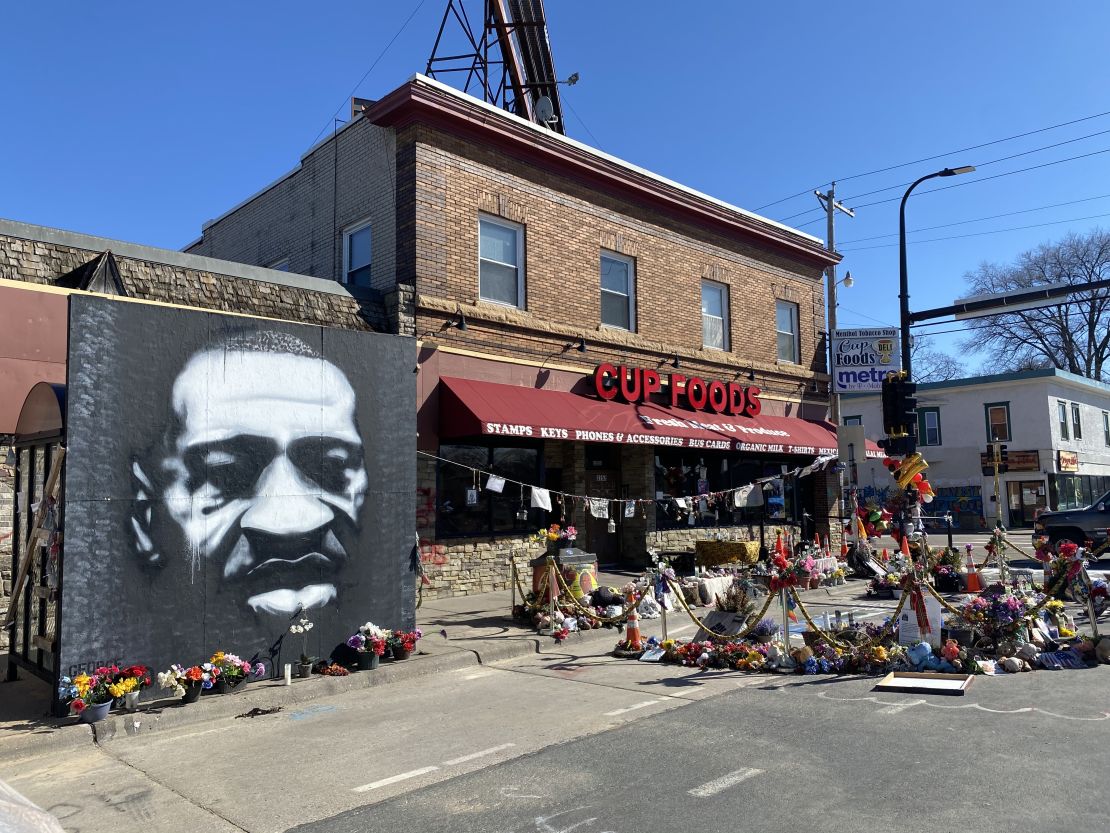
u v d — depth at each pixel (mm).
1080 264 50656
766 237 20188
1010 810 4574
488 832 4551
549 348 15156
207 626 7801
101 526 7199
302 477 8648
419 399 13055
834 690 7715
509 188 14820
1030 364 54969
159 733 6852
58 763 6109
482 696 7895
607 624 11156
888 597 14414
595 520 17359
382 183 14109
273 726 6980
